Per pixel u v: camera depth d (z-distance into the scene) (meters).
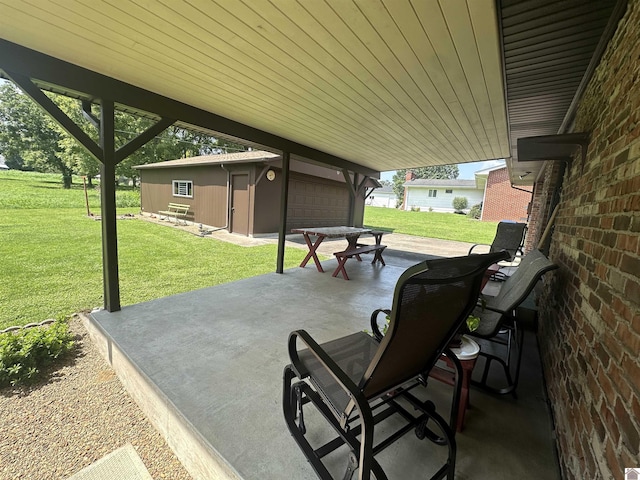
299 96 2.78
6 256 5.07
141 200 12.98
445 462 1.40
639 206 1.01
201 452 1.47
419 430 1.53
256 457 1.38
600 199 1.54
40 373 2.21
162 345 2.33
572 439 1.28
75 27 1.75
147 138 2.78
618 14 1.47
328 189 10.97
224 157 9.54
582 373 1.32
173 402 1.70
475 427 1.63
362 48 1.91
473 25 1.62
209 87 2.63
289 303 3.47
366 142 4.54
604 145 1.63
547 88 2.42
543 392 1.98
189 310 3.10
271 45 1.91
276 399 1.78
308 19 1.63
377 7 1.51
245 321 2.90
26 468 1.44
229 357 2.22
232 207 9.09
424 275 0.97
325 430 1.56
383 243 9.16
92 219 9.40
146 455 1.61
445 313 1.22
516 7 1.45
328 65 2.16
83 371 2.28
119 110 2.74
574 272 1.81
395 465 1.38
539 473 1.35
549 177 4.88
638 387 0.81
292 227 9.75
